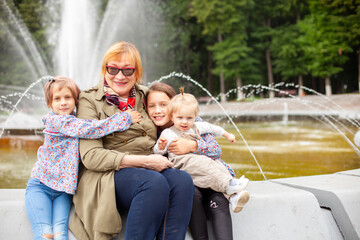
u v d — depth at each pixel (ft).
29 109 49.55
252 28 94.32
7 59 78.07
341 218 5.90
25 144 19.52
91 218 5.10
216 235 5.07
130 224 4.72
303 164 13.97
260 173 12.23
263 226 5.61
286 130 27.99
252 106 61.77
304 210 5.79
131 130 5.67
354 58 86.84
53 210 5.19
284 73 88.63
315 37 75.36
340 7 71.46
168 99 6.23
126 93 6.01
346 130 26.91
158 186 4.75
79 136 5.23
